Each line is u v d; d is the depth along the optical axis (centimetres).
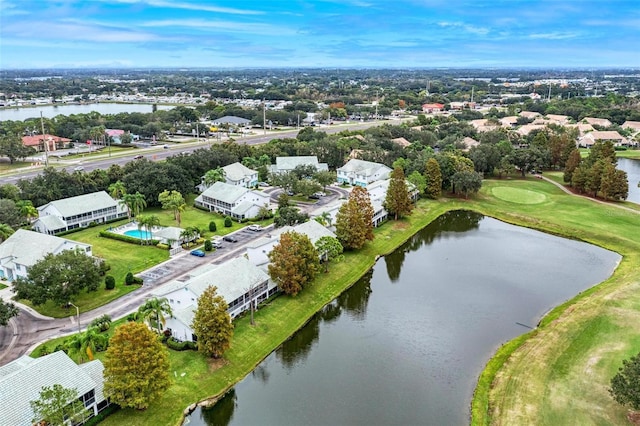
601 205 14162
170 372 6294
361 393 6200
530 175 18150
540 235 12350
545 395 5978
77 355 6253
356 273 9769
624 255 10812
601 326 7462
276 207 13512
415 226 12712
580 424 5466
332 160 18200
